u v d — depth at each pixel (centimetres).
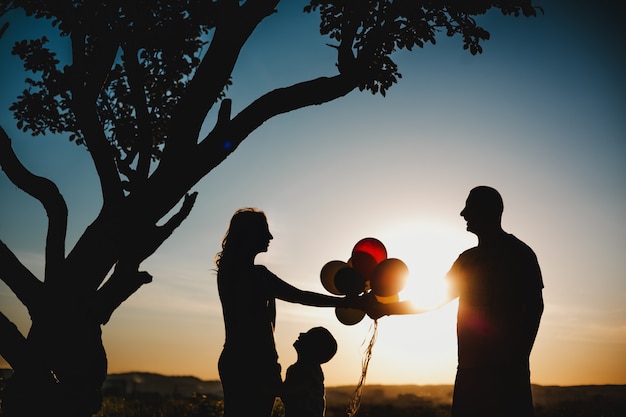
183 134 785
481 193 528
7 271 760
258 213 577
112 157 809
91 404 742
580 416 1983
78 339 736
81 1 899
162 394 2127
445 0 817
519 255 505
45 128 1031
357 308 643
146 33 886
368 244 703
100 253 761
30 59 982
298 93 795
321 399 597
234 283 558
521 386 491
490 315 505
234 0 828
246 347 545
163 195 770
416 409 2639
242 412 538
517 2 830
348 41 809
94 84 824
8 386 732
